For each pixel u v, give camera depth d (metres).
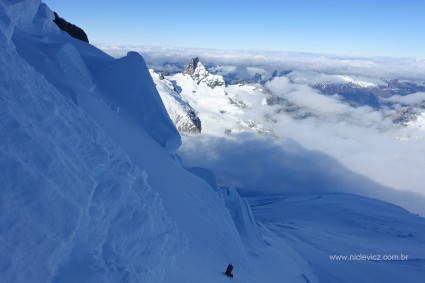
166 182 20.16
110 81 26.83
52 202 4.88
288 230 82.12
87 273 5.20
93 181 6.35
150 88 28.50
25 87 6.33
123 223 7.39
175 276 8.89
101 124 18.08
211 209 24.03
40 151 5.35
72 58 21.98
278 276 28.17
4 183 4.38
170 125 28.38
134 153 18.94
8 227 4.08
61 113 7.35
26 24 23.94
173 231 11.00
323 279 42.09
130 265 6.53
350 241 78.62
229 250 20.41
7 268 3.79
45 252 4.36
